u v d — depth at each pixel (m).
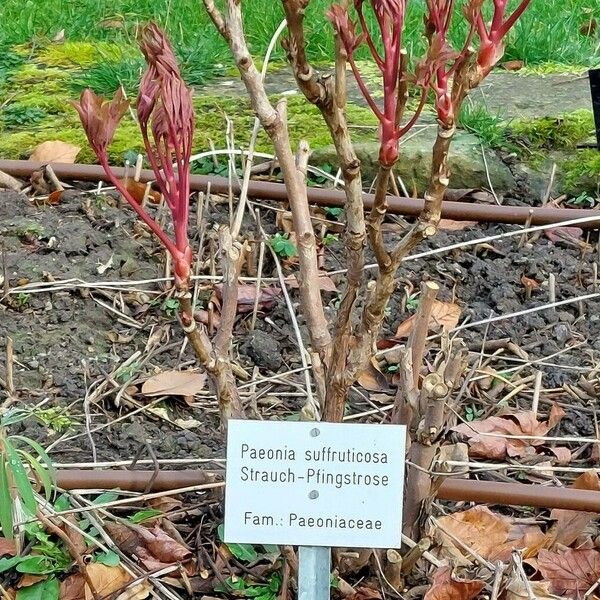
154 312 2.24
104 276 2.32
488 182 2.82
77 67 3.56
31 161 2.78
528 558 1.60
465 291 2.37
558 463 1.82
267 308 2.27
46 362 2.02
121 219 2.53
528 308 2.31
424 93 1.08
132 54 3.65
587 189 2.85
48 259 2.33
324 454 1.31
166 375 1.98
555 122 2.96
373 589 1.50
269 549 1.57
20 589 1.50
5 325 2.10
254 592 1.51
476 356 2.11
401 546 1.47
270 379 1.97
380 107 3.09
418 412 1.39
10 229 2.41
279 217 2.55
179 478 1.63
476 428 1.87
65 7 4.18
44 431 1.82
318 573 1.35
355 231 1.25
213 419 1.92
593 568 1.57
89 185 2.71
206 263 2.36
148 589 1.50
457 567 1.55
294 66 1.11
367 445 1.31
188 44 3.63
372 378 2.04
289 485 1.32
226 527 1.32
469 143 2.90
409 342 1.45
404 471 1.40
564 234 2.59
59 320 2.15
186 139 1.19
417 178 2.81
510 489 1.62
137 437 1.82
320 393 1.44
